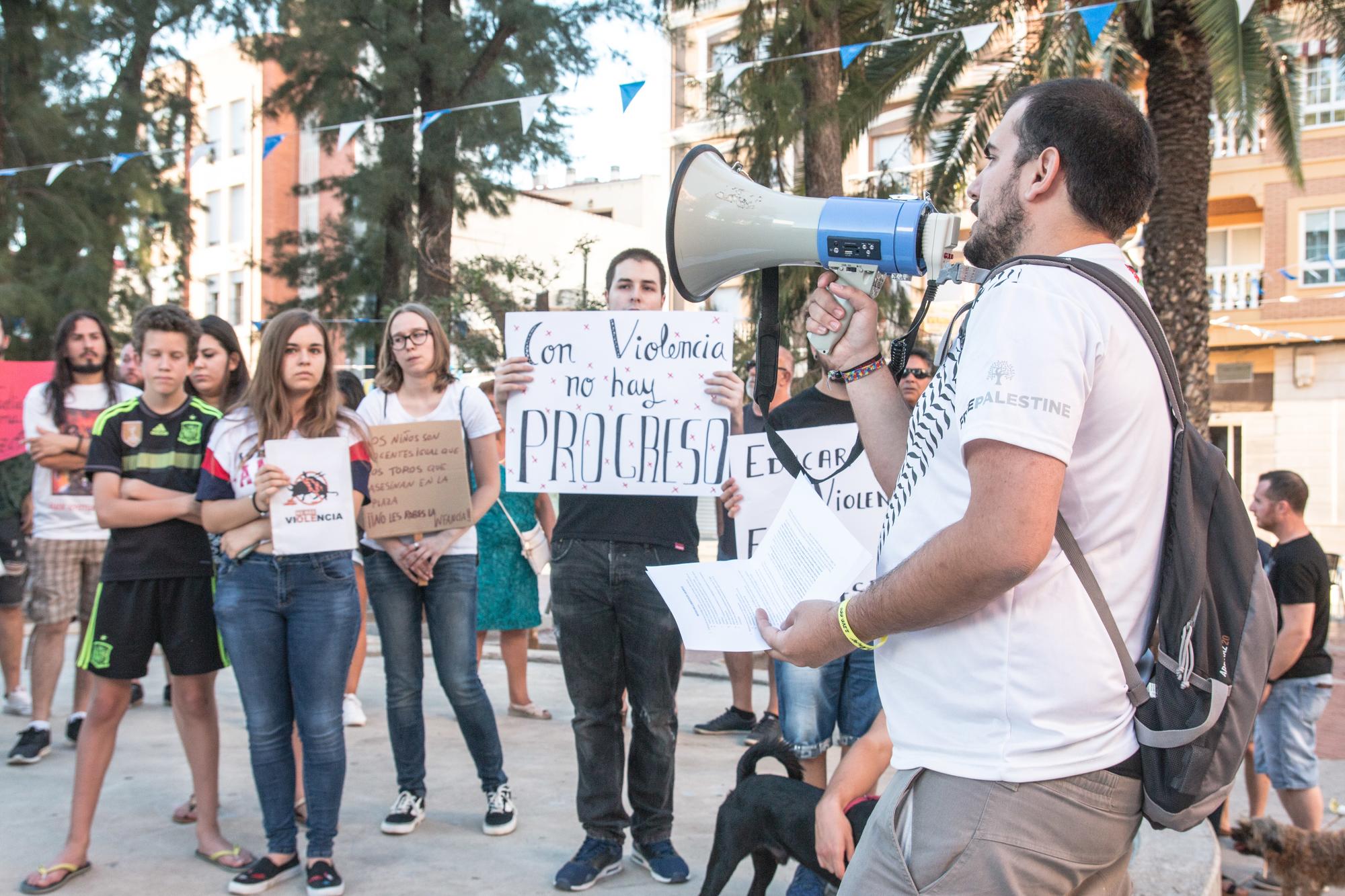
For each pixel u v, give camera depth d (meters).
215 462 3.38
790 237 1.91
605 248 33.28
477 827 4.02
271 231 33.03
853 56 7.42
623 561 3.38
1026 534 1.33
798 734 3.46
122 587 3.47
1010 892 1.43
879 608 1.49
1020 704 1.44
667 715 3.48
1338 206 19.64
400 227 17.67
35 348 14.89
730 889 3.44
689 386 3.26
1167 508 1.49
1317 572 4.02
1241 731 1.44
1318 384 20.19
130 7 16.45
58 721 5.49
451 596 3.96
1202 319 8.57
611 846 3.50
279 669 3.39
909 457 1.64
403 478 3.88
